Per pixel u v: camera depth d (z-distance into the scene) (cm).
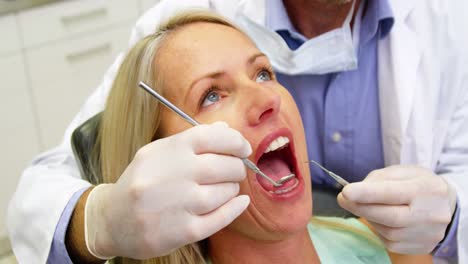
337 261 104
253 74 92
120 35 246
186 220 74
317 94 122
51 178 105
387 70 119
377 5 115
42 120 233
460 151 126
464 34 120
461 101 124
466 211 101
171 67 90
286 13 120
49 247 92
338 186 127
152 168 74
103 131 102
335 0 108
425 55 119
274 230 87
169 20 99
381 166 125
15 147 228
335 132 123
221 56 89
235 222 89
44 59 226
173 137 76
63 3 225
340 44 114
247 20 120
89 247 84
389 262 104
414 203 88
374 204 89
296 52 116
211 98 89
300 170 91
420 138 119
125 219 75
